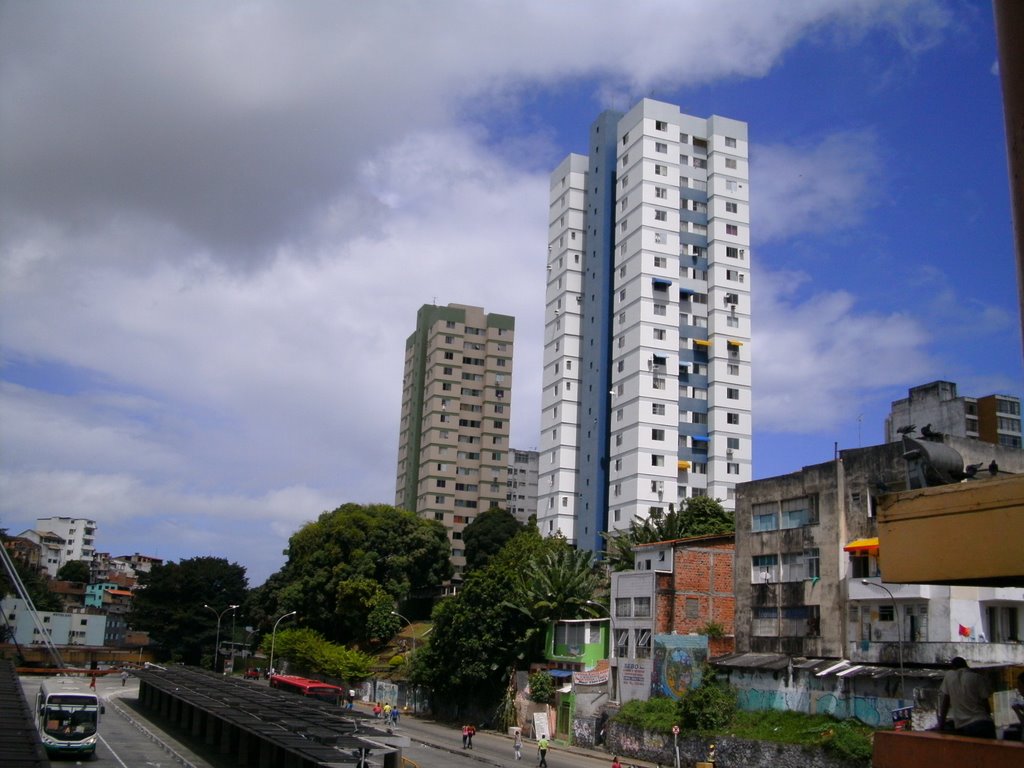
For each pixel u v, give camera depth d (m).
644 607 57.06
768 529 50.41
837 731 39.09
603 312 102.88
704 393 98.69
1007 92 7.38
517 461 178.75
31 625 130.38
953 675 8.91
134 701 83.75
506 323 157.12
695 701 47.06
